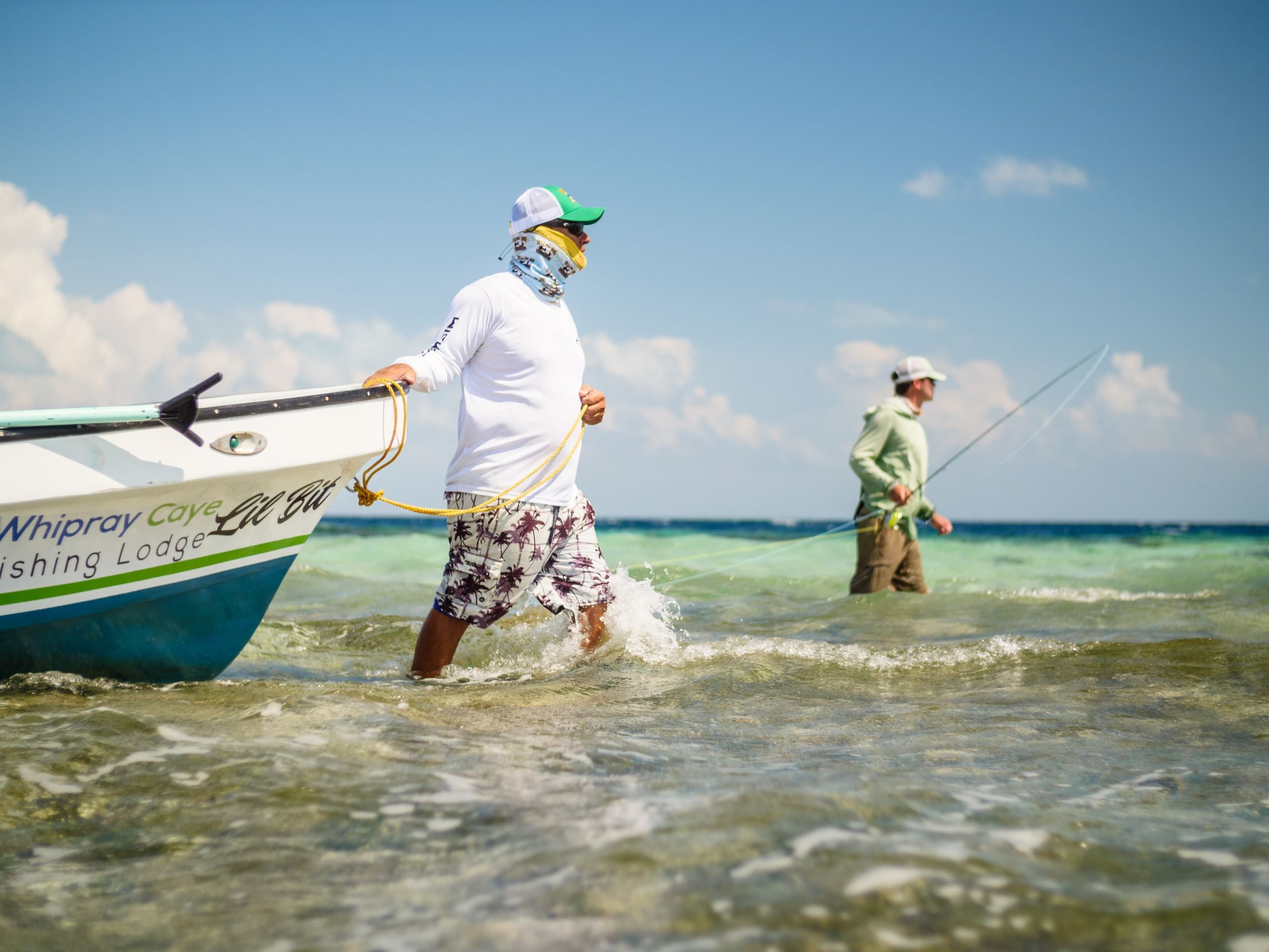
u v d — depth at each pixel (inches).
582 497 157.2
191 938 51.7
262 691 116.9
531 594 151.4
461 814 69.9
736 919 49.6
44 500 111.5
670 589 329.1
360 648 181.8
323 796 74.4
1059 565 459.8
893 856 57.9
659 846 60.1
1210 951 46.2
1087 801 73.5
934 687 130.3
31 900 57.5
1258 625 192.7
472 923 50.9
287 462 127.5
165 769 81.2
